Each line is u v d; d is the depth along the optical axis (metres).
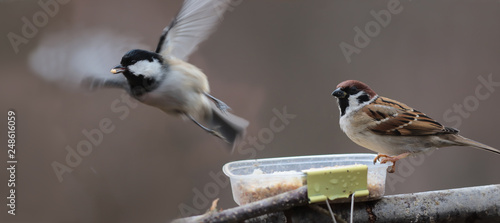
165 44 5.36
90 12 10.73
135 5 10.91
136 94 5.28
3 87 10.43
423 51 11.73
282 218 5.07
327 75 11.58
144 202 10.30
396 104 7.36
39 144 10.48
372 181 5.32
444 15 11.84
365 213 5.26
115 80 5.28
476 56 11.62
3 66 10.46
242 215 4.81
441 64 11.68
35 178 10.33
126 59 5.14
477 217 5.46
